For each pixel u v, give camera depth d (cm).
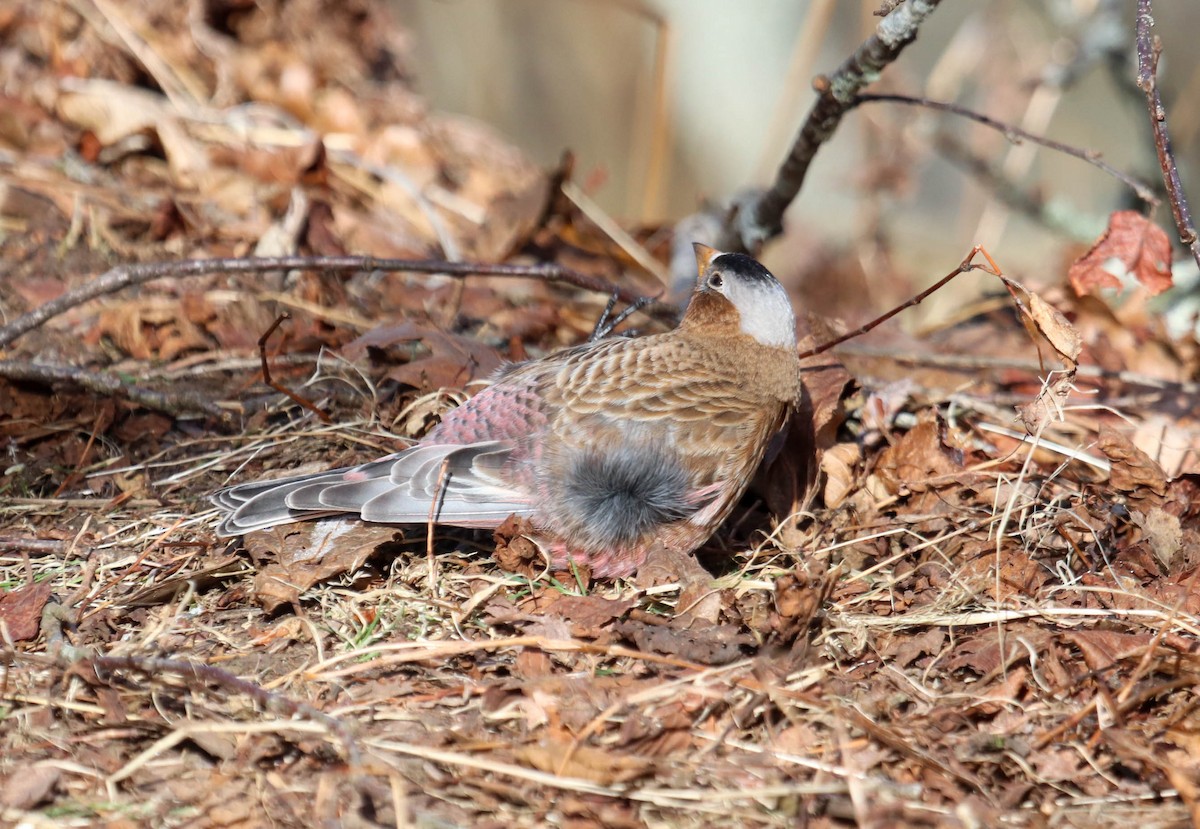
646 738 701
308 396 1062
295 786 676
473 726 721
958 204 2317
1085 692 760
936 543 900
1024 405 910
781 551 905
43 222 1266
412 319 1187
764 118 2266
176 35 1566
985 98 1958
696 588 821
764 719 728
